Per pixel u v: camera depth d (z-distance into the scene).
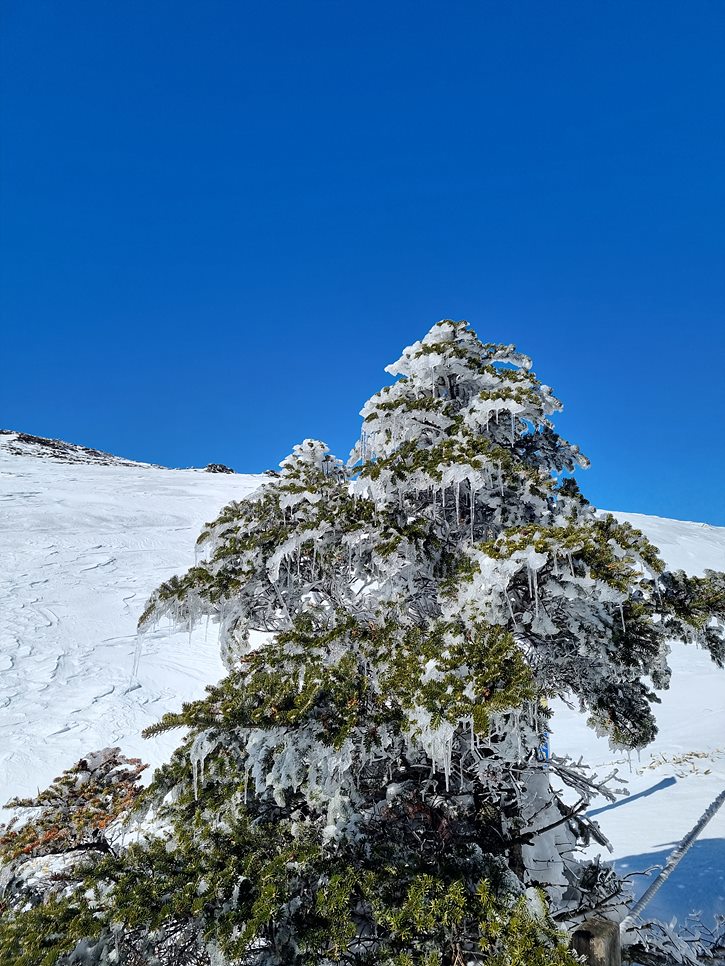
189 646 14.73
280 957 3.03
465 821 3.76
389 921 3.01
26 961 2.97
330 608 4.70
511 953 2.80
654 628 3.98
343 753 3.25
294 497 4.59
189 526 28.08
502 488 4.26
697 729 12.62
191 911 3.07
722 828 7.73
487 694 3.02
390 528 4.15
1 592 16.94
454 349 4.82
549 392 4.69
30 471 40.22
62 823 5.23
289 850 3.42
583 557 3.41
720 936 5.36
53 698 11.20
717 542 37.22
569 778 4.52
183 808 3.79
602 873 5.12
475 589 3.53
